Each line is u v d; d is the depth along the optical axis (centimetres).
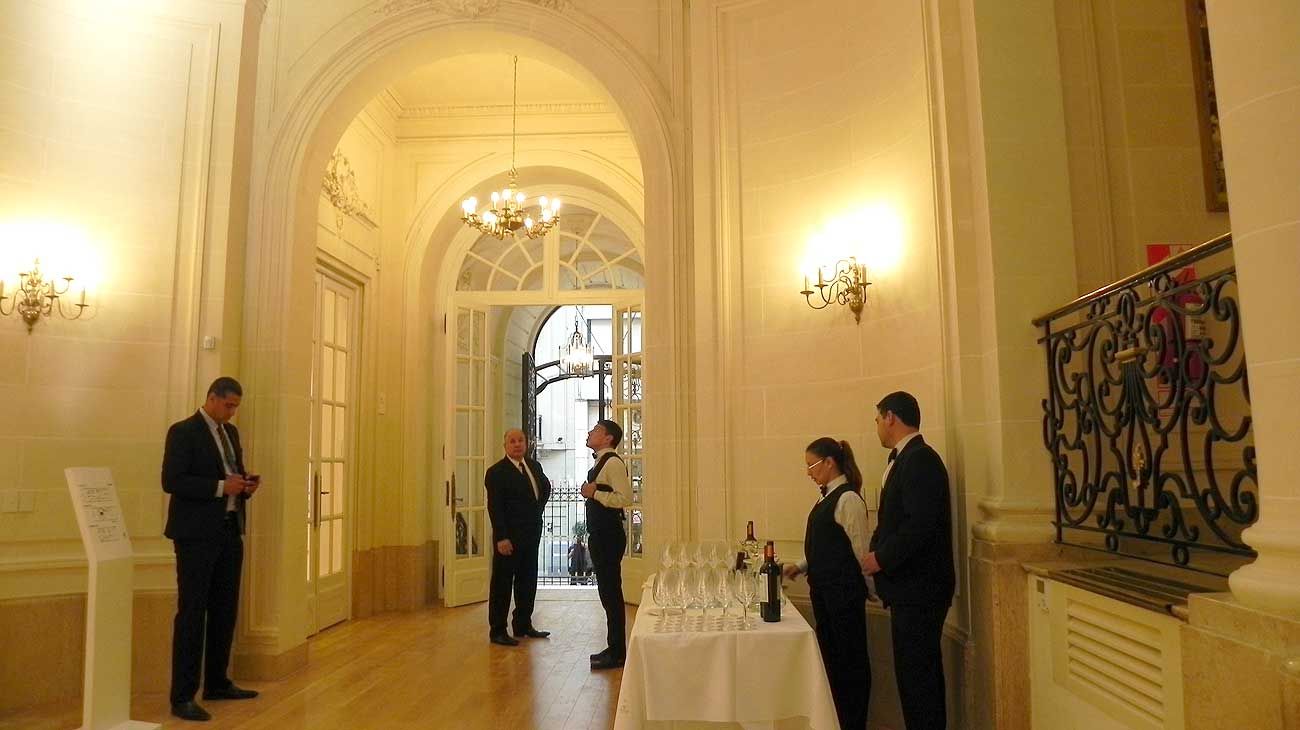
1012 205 356
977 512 358
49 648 475
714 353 495
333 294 729
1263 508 192
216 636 478
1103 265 364
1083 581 279
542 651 609
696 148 513
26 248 484
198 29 547
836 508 380
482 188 850
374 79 586
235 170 543
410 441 809
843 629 376
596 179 830
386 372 811
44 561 475
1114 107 379
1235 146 198
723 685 303
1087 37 381
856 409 447
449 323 829
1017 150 360
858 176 454
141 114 526
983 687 342
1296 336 183
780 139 490
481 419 867
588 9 559
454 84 790
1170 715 233
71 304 495
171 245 523
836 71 469
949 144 376
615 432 576
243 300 548
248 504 534
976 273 368
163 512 505
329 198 692
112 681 385
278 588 531
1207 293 232
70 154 502
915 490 338
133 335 509
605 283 1083
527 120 834
